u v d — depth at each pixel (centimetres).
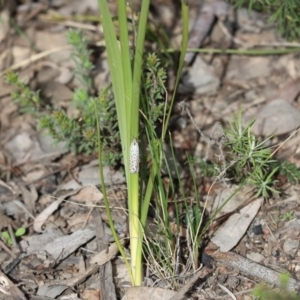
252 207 339
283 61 430
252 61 435
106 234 335
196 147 380
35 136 403
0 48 461
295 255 318
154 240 319
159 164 305
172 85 415
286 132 383
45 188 372
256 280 308
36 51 456
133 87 284
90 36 459
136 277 300
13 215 357
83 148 372
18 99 379
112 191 356
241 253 323
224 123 396
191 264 309
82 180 368
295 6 379
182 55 311
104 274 316
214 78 423
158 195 328
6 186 374
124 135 292
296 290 296
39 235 342
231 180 348
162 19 463
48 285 316
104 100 338
